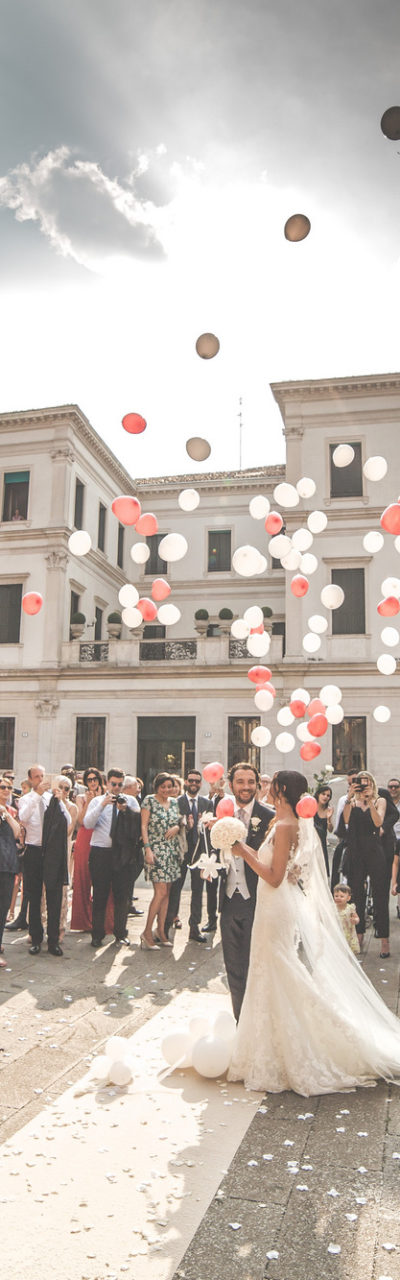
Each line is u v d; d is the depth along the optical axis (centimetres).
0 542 2655
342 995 491
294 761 2316
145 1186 341
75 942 845
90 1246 300
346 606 2394
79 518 2781
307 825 503
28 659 2570
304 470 2480
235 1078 467
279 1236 308
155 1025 562
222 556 3055
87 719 2527
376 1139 390
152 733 2480
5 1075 470
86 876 909
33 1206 326
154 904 812
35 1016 581
